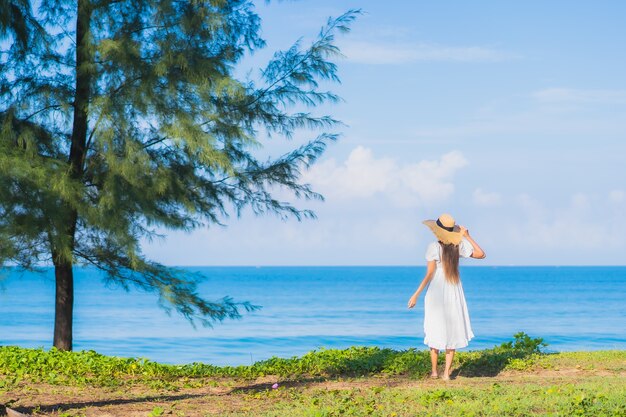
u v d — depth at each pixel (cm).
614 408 740
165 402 909
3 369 1155
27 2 1247
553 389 858
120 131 1236
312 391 968
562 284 13238
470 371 1127
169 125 1203
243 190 1402
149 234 1380
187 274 1362
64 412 828
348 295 8712
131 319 4869
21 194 1158
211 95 1298
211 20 1239
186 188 1343
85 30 1284
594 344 3145
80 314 5375
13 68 1282
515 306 6494
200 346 3161
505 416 727
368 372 1186
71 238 1244
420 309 6072
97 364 1230
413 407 805
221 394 986
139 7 1291
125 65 1215
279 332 3881
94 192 1302
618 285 12581
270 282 14062
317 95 1377
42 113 1309
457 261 1016
